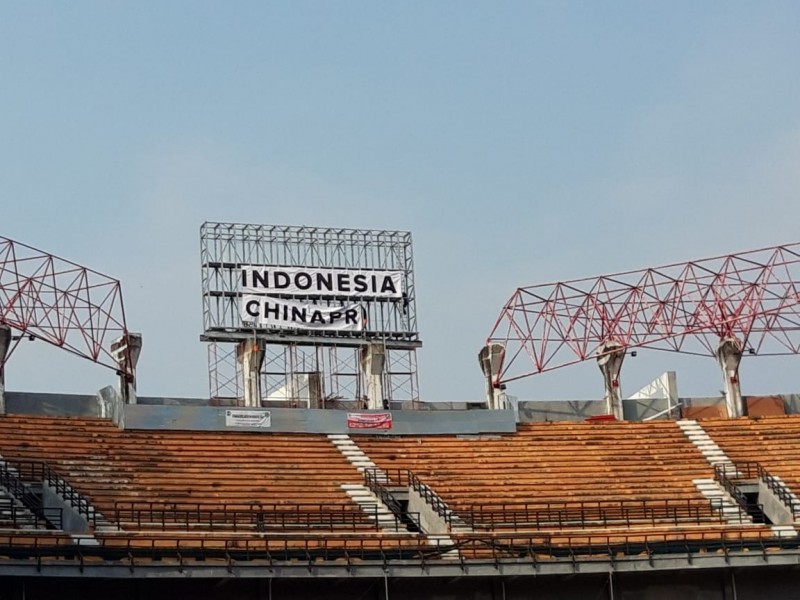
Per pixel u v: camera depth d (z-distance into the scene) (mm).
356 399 93312
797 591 73438
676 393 97250
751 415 96750
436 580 69438
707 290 91188
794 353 92125
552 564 69812
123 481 76000
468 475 84188
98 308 84000
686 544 71938
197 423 83750
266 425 85438
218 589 65438
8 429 78062
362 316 94188
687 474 86250
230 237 92938
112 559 63062
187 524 69750
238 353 91438
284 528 72562
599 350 94188
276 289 92688
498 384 93625
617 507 80438
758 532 76625
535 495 82000
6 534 62531
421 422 88812
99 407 85500
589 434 90562
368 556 68188
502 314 94188
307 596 67188
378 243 96375
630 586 71812
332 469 82375
